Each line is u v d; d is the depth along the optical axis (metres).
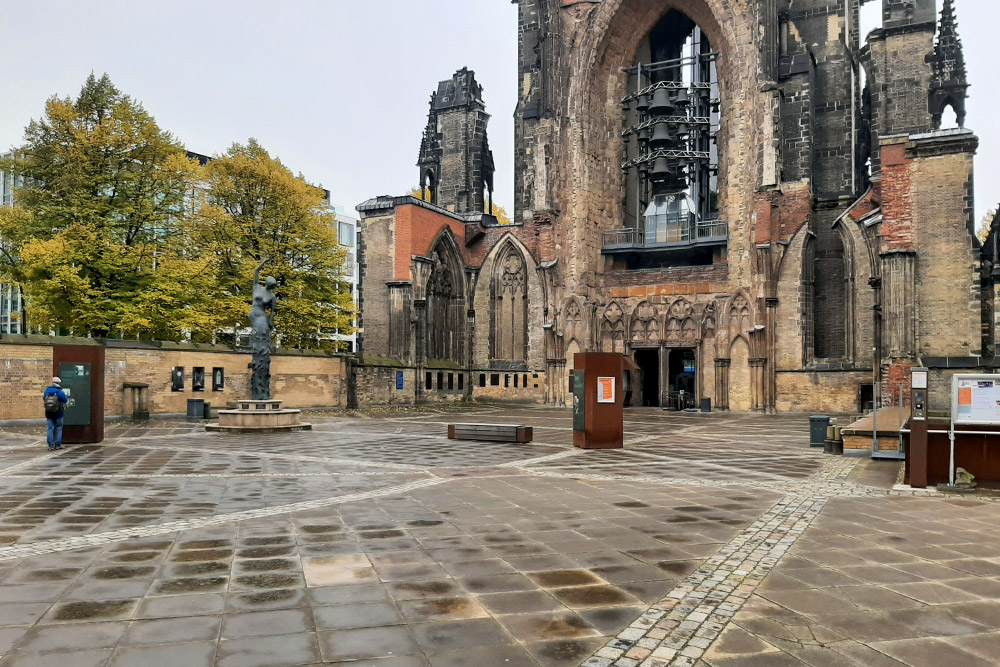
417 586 7.36
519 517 10.93
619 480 15.01
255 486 13.79
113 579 7.48
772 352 46.50
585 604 6.84
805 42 50.28
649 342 53.09
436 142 68.88
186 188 41.06
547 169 54.41
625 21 55.06
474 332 59.78
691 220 53.09
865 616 6.55
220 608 6.62
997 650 5.80
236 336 44.88
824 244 49.59
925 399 13.99
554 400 53.66
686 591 7.25
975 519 10.98
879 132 46.69
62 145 37.25
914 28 46.12
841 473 16.36
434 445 22.17
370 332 55.09
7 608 6.56
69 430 21.78
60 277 33.91
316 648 5.72
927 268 27.81
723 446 23.08
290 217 45.44
